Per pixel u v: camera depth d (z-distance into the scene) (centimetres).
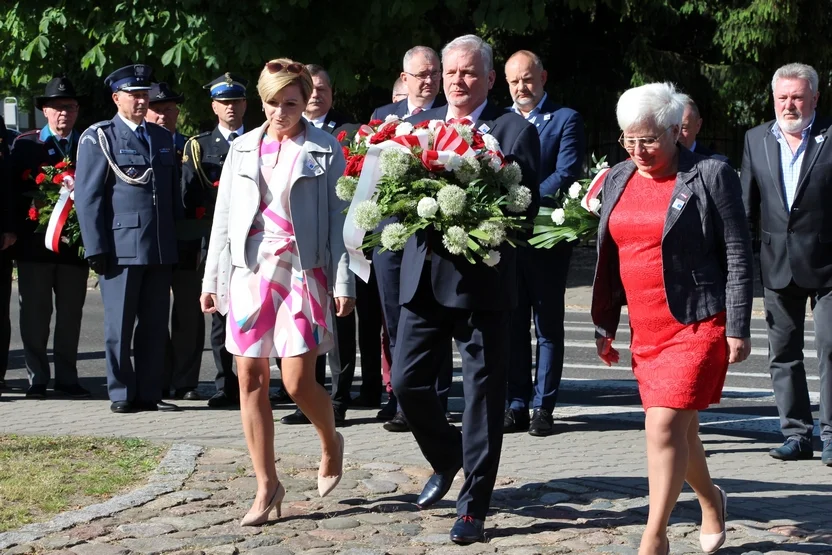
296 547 640
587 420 1042
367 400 1094
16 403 1095
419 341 680
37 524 661
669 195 605
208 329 1730
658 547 584
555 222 841
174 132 1208
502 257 665
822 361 874
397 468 815
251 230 697
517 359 988
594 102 2609
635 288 612
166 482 758
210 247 724
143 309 1057
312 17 1978
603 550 636
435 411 695
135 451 849
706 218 597
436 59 934
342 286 704
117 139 1046
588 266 2669
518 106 1003
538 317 977
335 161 711
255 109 2088
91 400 1119
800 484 798
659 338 606
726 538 661
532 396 1184
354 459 845
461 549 640
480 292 651
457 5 1972
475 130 674
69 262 1144
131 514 689
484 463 659
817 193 863
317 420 711
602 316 655
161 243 1042
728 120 2689
